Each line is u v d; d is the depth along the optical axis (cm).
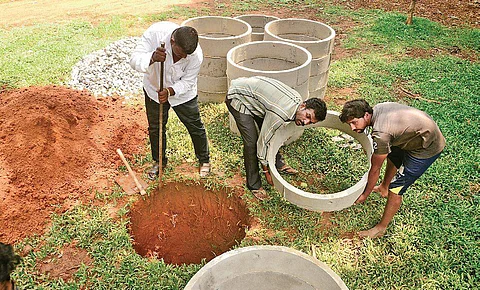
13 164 444
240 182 468
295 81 495
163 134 461
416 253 380
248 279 329
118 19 955
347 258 378
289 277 327
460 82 691
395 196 380
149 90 421
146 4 1094
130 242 392
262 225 414
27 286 346
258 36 690
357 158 507
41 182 442
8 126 473
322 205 379
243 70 490
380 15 1027
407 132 343
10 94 564
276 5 1109
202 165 482
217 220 466
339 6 1109
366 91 658
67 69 696
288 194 389
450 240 393
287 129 443
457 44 855
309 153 515
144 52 399
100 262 368
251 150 417
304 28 634
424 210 429
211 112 597
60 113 502
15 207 409
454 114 590
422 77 709
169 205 472
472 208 430
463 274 361
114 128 542
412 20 977
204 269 303
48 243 386
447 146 522
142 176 477
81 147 492
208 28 642
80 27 905
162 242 441
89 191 450
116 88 650
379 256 379
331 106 614
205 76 602
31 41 812
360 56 793
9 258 205
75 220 411
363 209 432
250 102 394
